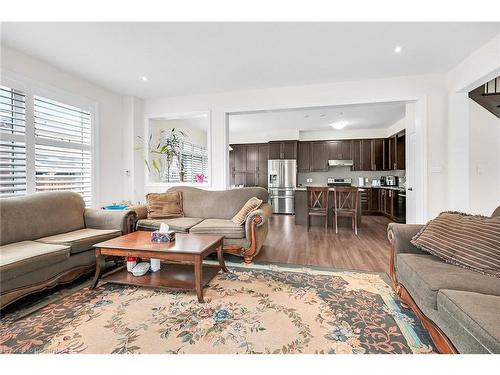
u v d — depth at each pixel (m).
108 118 4.13
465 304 1.13
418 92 3.51
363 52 2.87
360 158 7.37
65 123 3.40
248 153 7.95
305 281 2.42
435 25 2.35
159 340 1.54
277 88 4.03
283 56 2.96
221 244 2.57
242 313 1.85
